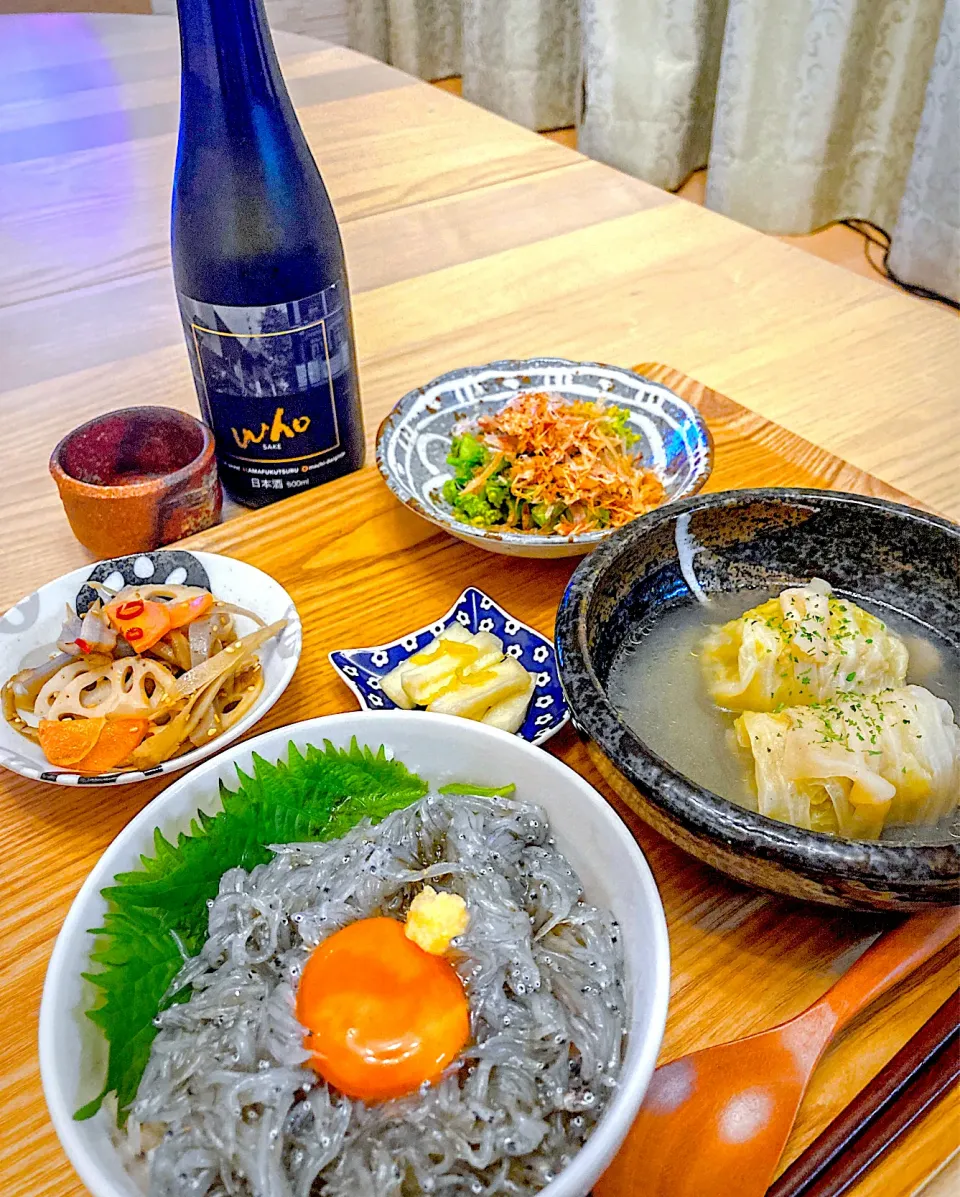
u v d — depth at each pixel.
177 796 0.26
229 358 0.40
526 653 0.37
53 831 0.31
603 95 1.04
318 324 0.40
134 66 0.92
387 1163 0.21
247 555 0.41
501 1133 0.21
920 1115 0.24
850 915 0.28
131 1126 0.22
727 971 0.27
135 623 0.34
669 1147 0.23
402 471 0.43
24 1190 0.23
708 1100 0.24
